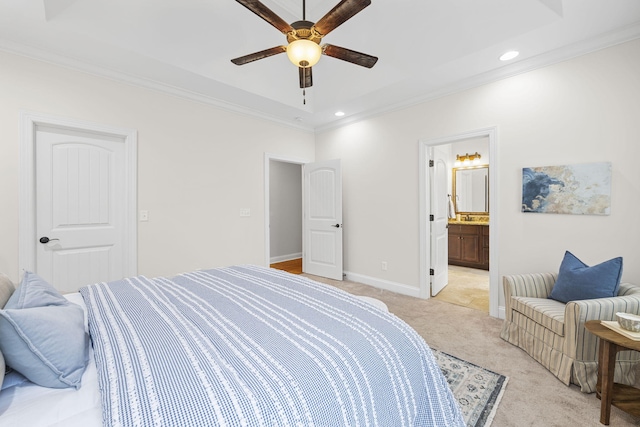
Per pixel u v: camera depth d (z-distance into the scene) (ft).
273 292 5.12
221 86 10.08
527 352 6.91
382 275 12.56
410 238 11.59
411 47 8.82
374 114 12.61
